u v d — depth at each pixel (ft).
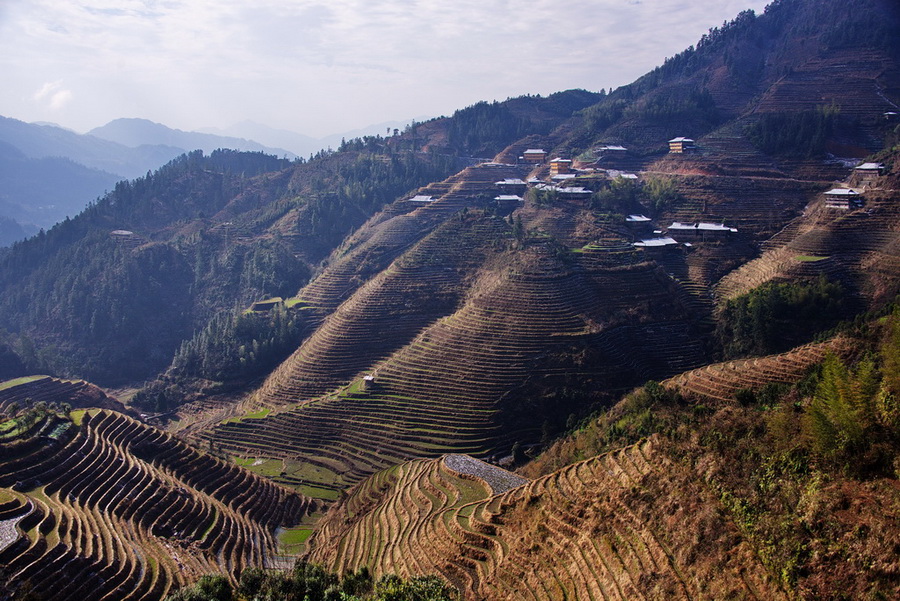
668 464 161.68
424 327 393.70
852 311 330.13
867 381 136.05
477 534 188.03
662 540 143.23
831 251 376.89
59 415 255.70
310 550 233.55
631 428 215.72
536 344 340.18
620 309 369.91
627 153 647.97
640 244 444.96
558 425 306.96
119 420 277.85
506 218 505.66
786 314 327.88
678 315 373.61
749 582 119.96
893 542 104.01
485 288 396.16
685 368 337.11
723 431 156.66
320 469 304.30
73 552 169.27
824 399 138.62
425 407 321.32
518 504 193.26
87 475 222.69
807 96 650.84
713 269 425.69
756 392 195.93
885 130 568.41
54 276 618.03
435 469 252.42
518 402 315.58
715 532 133.80
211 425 348.18
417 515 221.25
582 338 340.59
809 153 547.49
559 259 402.72
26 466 214.48
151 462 258.57
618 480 171.32
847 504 117.19
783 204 487.20
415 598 132.57
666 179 553.64
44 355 494.18
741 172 549.95
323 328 426.10
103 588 162.91
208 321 546.26
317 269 575.38
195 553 201.05
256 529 240.12
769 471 136.15
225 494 260.21
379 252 518.78
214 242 637.30
